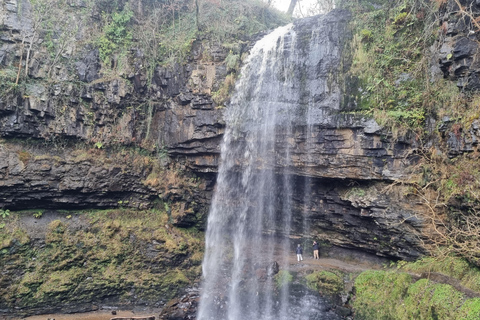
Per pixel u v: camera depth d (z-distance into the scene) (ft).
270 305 50.37
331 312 46.57
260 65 59.62
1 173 51.31
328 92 52.85
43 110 54.90
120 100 60.95
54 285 50.90
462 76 40.81
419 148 45.32
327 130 52.11
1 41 53.98
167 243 59.41
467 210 39.29
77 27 59.88
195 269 60.13
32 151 55.26
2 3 54.60
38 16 56.90
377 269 51.72
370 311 43.65
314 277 51.01
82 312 51.90
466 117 39.75
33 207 55.31
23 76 54.44
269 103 57.41
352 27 52.85
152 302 55.01
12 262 50.06
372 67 50.37
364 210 50.39
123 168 60.70
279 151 56.39
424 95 45.52
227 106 59.88
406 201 46.03
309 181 58.13
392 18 50.88
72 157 57.41
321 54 54.19
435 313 35.58
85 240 55.52
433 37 46.34
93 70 59.36
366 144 48.55
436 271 40.88
